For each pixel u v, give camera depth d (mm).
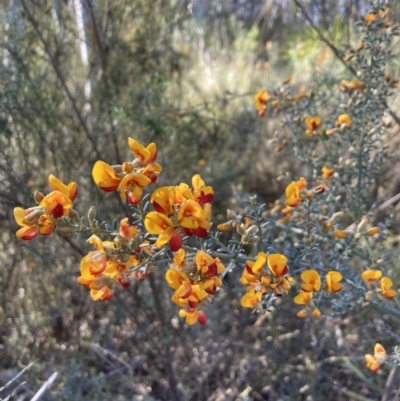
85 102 2889
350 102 2014
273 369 2508
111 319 2801
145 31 3102
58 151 2756
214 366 2648
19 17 2619
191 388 2590
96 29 2652
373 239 2168
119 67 3002
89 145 2807
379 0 1894
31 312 2809
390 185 2738
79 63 3072
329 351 2451
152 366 2711
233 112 3721
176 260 1010
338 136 2205
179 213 957
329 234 1770
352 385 2355
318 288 1349
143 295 2764
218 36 5109
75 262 2762
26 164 2562
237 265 1250
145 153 1046
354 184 2062
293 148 2346
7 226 2562
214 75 4105
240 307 2828
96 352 2684
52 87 2717
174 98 3381
